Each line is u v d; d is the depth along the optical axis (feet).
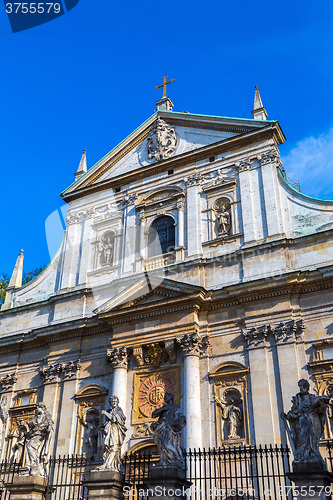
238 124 97.66
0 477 87.92
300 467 48.91
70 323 94.58
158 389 82.23
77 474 82.23
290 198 87.51
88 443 84.79
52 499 81.25
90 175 112.57
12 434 92.79
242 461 71.20
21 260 115.75
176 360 82.99
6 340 101.71
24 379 98.58
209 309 84.43
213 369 79.66
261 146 93.15
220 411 76.43
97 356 91.56
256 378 75.56
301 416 52.26
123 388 84.38
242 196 90.68
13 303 109.70
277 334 76.74
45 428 67.05
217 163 96.43
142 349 85.76
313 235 81.00
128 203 103.65
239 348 79.56
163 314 85.76
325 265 78.64
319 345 73.56
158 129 107.04
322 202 84.53
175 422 55.88
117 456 59.41
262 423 72.23
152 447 78.23
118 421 60.95
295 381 72.54
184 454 57.00
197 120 103.30
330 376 71.00
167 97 112.06
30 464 64.28
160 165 102.12
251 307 80.74
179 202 96.78
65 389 91.25
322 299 76.59
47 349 97.96
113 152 111.55
